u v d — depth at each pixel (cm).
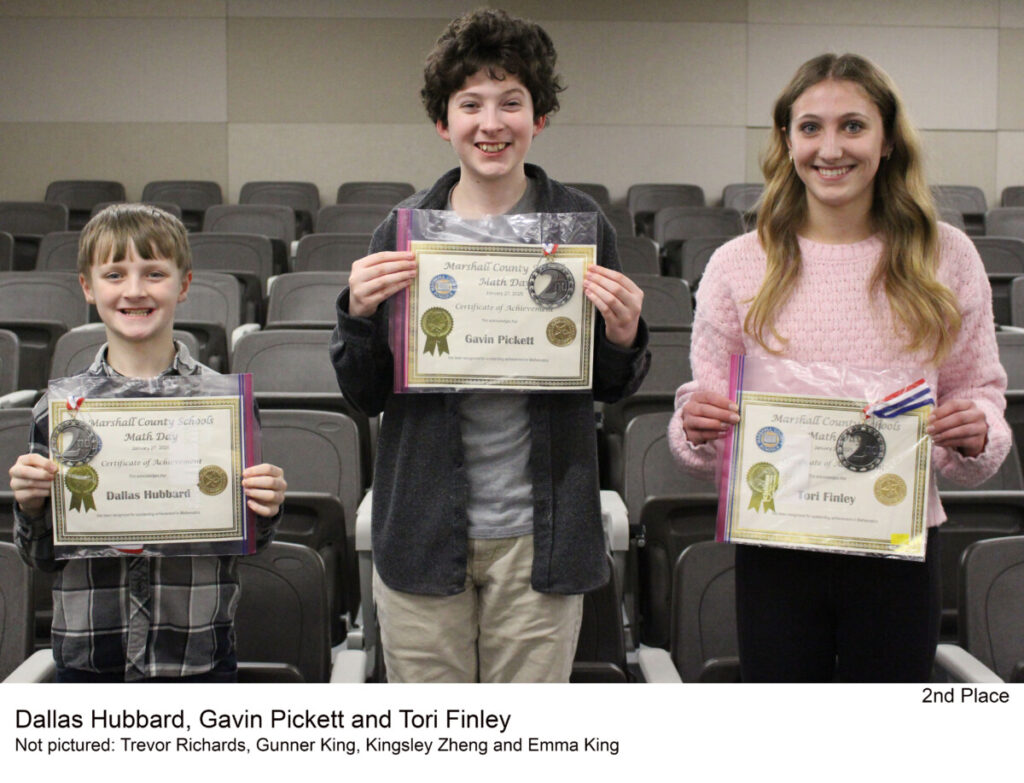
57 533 164
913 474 157
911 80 891
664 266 634
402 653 167
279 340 333
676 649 212
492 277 161
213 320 428
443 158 884
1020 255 548
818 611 165
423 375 160
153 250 169
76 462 164
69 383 166
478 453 164
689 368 343
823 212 163
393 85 877
